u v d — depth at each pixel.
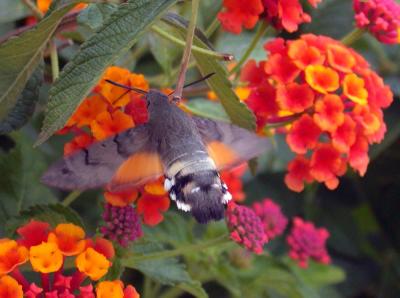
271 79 0.29
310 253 0.35
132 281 0.36
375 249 0.41
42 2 0.30
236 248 0.34
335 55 0.29
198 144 0.25
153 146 0.25
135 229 0.27
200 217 0.24
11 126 0.27
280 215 0.34
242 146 0.26
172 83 0.31
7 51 0.26
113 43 0.24
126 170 0.25
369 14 0.30
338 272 0.37
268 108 0.29
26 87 0.28
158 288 0.34
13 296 0.25
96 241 0.26
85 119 0.27
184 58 0.25
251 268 0.34
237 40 0.33
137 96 0.27
